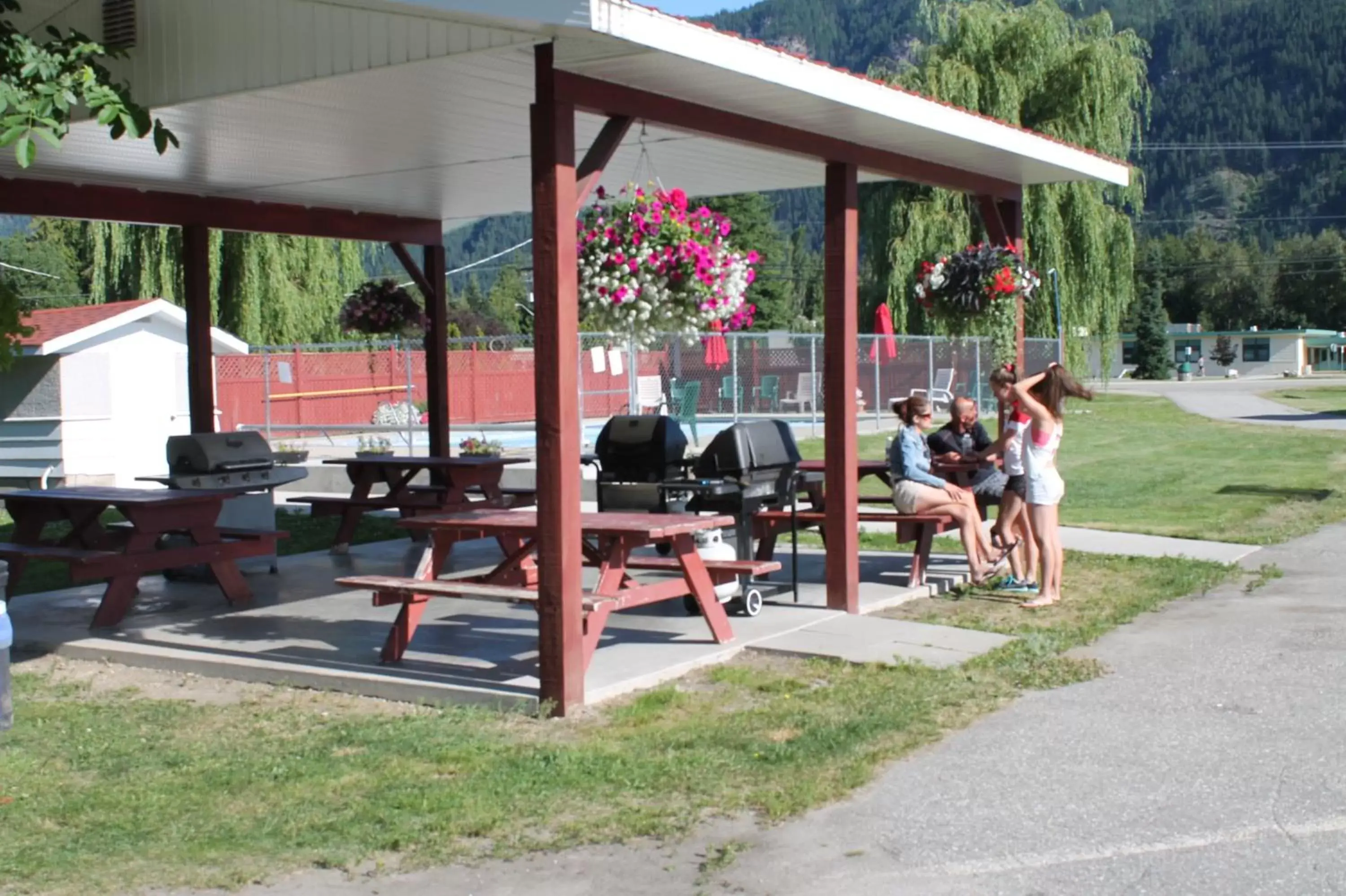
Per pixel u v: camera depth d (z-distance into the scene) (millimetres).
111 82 7160
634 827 4758
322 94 7176
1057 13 30750
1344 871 4184
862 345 31047
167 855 4562
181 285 27016
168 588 10117
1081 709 6148
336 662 7309
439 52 6164
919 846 4543
